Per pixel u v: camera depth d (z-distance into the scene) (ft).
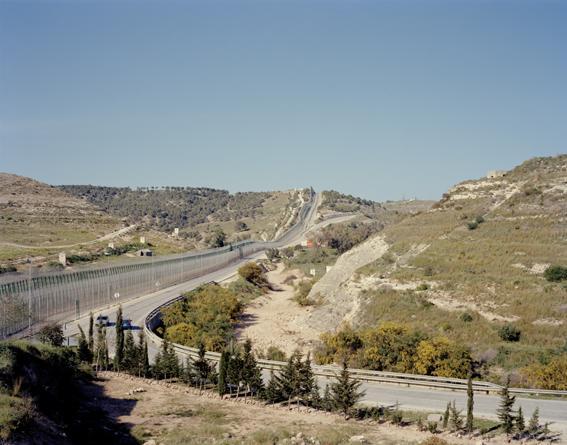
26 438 100.17
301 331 290.76
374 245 360.48
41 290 258.78
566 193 320.29
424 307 245.86
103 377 187.42
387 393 169.68
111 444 123.24
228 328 291.38
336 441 126.00
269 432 130.62
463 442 128.47
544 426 138.21
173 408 155.02
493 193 367.45
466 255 284.20
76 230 565.94
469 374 183.73
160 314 309.83
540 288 239.09
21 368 128.16
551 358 189.57
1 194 650.02
